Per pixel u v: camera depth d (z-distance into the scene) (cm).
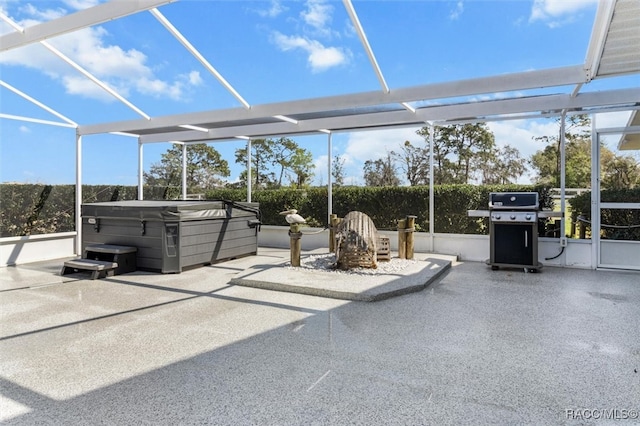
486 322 371
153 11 441
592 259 642
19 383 254
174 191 1050
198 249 660
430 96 518
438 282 548
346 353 299
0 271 647
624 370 265
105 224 673
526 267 618
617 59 421
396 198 821
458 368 271
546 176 689
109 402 229
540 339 326
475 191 747
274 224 953
